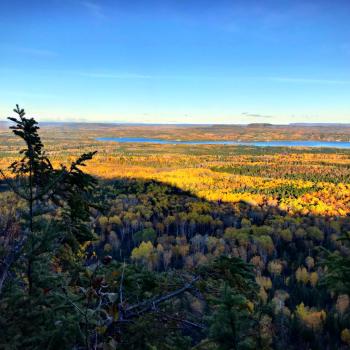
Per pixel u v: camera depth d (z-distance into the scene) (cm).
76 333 333
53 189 465
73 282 428
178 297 454
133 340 393
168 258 5812
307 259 5909
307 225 8144
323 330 3816
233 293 406
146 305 427
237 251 6216
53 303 381
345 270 452
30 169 456
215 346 367
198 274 464
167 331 405
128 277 443
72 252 470
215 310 385
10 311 371
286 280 5378
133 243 7062
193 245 6719
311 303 4719
